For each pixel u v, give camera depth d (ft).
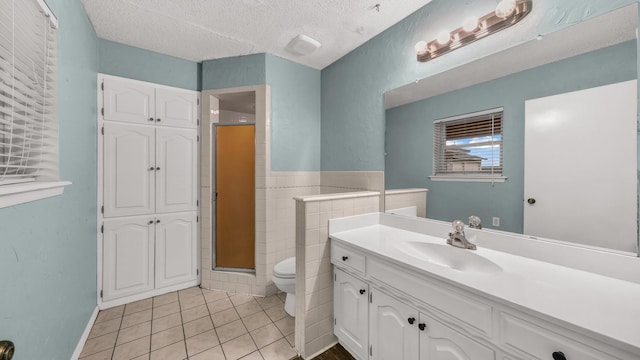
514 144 3.76
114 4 5.24
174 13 5.57
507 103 3.84
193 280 7.88
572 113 3.20
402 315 3.78
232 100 8.70
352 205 5.64
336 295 5.17
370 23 5.83
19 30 3.18
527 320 2.41
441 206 4.81
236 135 7.93
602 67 2.97
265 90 7.36
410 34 5.46
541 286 2.77
